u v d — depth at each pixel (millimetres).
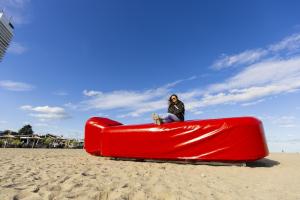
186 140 5090
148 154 5391
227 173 4117
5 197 2328
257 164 5230
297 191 2975
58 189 2754
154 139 5383
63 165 4793
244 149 4656
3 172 3701
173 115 5656
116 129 5914
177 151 5129
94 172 3941
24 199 2330
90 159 6090
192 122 5172
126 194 2617
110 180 3279
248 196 2729
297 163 5645
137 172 4004
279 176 3916
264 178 3746
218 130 4863
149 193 2709
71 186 2855
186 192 2787
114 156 5867
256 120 4848
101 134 6188
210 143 4895
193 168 4582
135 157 5547
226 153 4738
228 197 2668
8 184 2861
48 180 3186
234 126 4770
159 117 5383
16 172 3766
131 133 5676
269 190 3012
